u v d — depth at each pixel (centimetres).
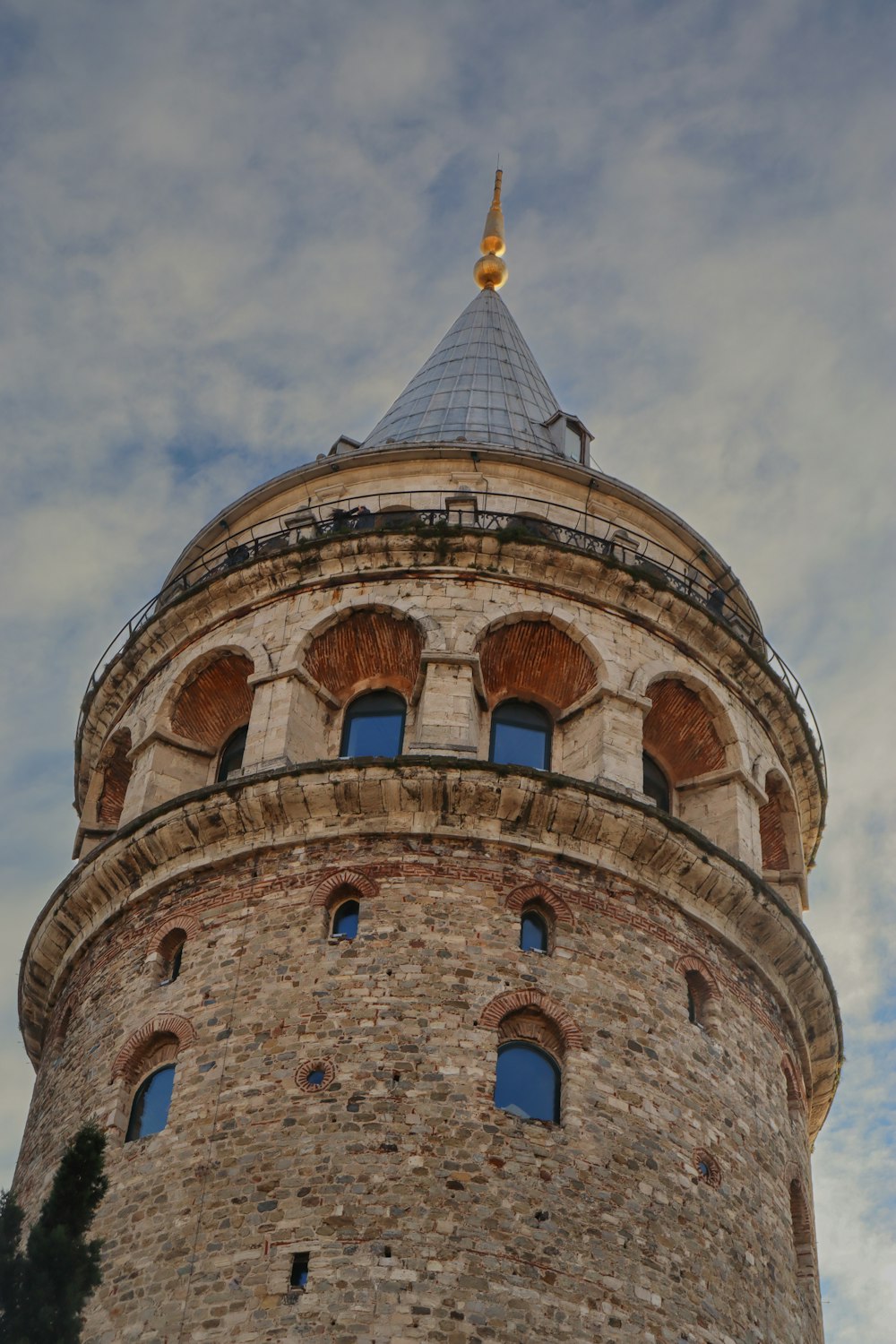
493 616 3997
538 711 4062
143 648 4300
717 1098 3491
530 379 5269
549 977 3441
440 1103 3206
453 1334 2927
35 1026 4144
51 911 3966
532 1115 3284
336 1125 3175
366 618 4038
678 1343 3086
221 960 3509
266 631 4081
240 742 4131
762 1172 3494
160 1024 3462
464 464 4447
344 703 4044
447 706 3825
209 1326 2969
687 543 4594
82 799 4525
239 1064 3319
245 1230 3072
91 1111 3441
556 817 3653
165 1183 3198
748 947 3825
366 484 4472
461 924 3472
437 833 3609
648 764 4150
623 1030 3431
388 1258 2998
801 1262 3572
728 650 4234
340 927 3534
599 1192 3186
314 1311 2942
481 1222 3067
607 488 4491
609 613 4116
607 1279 3084
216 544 4531
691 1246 3231
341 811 3656
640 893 3678
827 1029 3991
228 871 3675
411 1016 3325
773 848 4291
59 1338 2547
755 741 4228
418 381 5278
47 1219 2697
